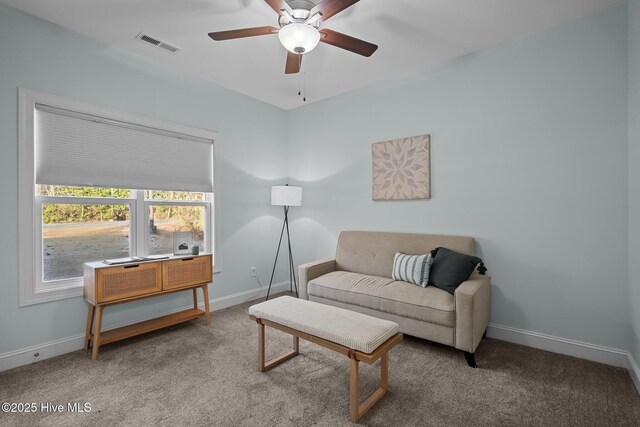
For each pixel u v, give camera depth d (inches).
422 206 130.7
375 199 143.7
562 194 100.1
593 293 95.4
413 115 132.5
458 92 120.6
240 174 154.8
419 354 99.7
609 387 80.7
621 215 91.0
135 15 93.3
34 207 96.2
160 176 125.1
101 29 100.8
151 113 121.6
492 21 97.0
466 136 119.0
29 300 94.0
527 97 105.9
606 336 93.6
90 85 106.0
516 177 108.3
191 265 122.4
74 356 98.5
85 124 105.6
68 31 101.2
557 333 101.1
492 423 67.7
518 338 107.7
